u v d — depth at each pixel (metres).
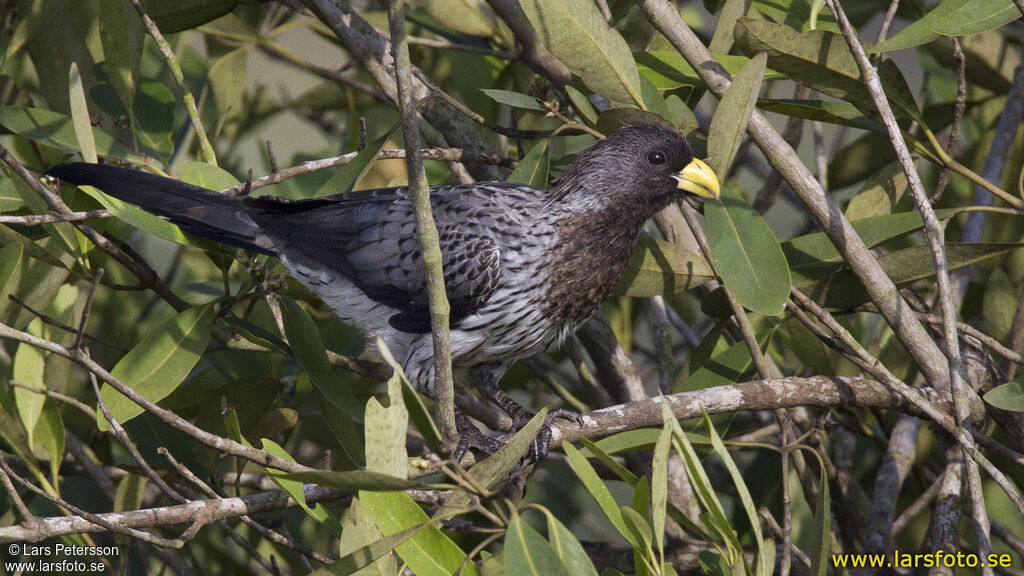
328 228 9.08
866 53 7.32
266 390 8.41
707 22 12.85
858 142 10.32
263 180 8.16
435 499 7.14
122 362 7.69
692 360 9.06
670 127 8.55
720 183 7.79
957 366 6.95
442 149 8.59
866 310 8.87
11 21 10.51
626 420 7.77
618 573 6.04
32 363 7.84
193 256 11.55
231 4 9.69
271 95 12.32
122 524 6.32
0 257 7.94
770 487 10.18
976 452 6.73
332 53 13.54
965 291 10.55
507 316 8.72
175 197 8.51
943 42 10.64
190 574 8.77
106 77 9.91
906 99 7.71
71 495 9.64
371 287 8.98
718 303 8.75
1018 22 11.22
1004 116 9.81
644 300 12.27
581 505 12.28
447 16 10.24
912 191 6.98
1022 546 9.27
